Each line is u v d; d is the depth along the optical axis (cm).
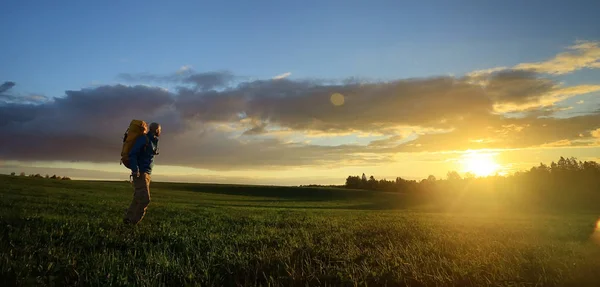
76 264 519
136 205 953
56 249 587
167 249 666
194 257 618
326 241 856
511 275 571
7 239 632
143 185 948
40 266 482
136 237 766
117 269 504
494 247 849
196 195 8462
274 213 2317
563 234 1489
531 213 5728
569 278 582
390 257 670
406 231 1173
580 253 841
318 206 7112
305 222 1501
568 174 12612
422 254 716
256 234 977
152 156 968
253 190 12331
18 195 2084
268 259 610
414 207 7975
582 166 12662
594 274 606
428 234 1120
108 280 452
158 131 973
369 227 1319
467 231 1391
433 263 627
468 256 699
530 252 792
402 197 11338
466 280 542
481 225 1889
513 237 1241
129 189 7300
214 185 13462
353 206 7869
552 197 10275
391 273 559
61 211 1255
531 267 639
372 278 537
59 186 5909
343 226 1362
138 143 925
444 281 531
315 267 589
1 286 420
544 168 12938
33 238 654
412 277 543
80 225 867
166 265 534
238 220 1414
